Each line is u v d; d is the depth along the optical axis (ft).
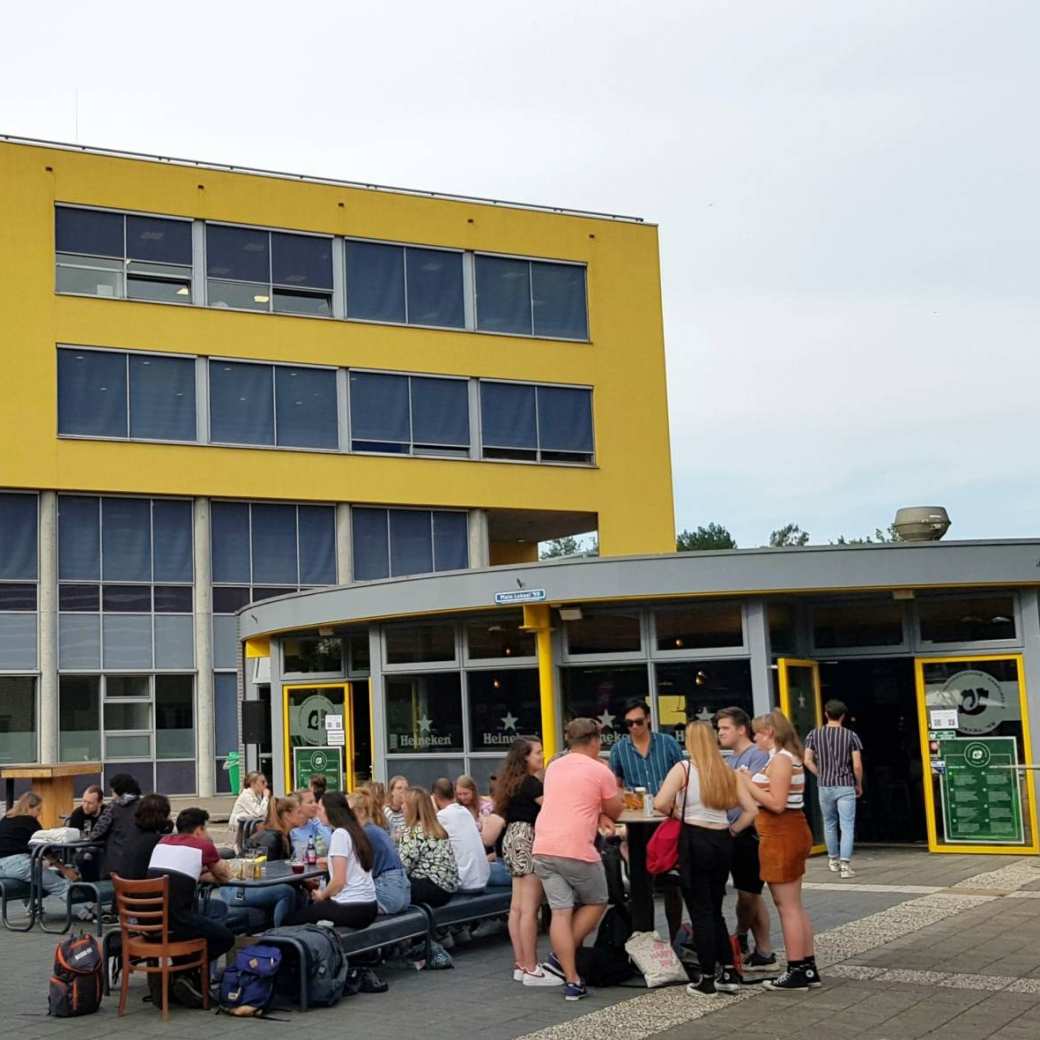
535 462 124.57
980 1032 26.12
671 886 33.32
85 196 111.14
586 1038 27.22
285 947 31.55
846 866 47.85
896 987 30.14
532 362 125.80
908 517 61.31
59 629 107.14
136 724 108.99
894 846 57.57
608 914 33.12
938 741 54.60
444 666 61.46
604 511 126.82
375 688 63.26
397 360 120.47
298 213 118.62
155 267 113.29
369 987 32.68
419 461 119.96
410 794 38.19
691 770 30.42
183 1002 32.09
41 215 109.40
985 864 49.96
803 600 57.11
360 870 33.60
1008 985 29.91
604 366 128.67
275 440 115.24
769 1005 29.09
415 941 36.42
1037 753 52.75
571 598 56.18
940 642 55.01
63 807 62.39
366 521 118.73
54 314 108.78
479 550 122.01
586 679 57.88
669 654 56.18
